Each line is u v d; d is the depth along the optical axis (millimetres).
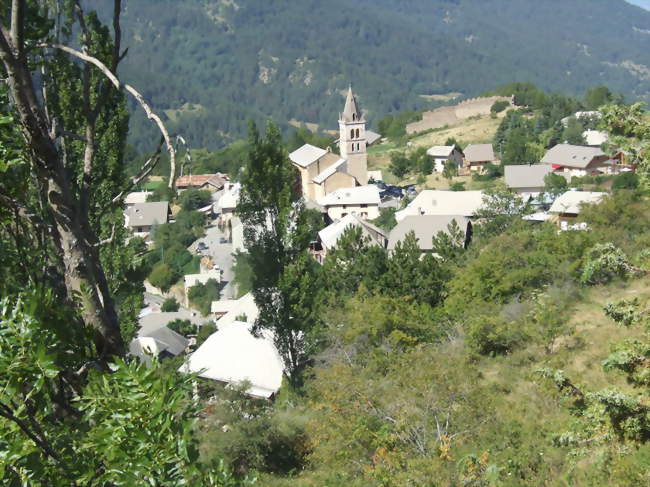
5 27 5363
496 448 14469
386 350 25312
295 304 25625
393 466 14656
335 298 34594
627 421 9102
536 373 10664
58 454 3842
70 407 4617
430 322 29312
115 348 4539
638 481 9469
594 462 9484
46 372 3654
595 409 9328
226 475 3797
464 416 15914
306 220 25812
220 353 31766
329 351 27000
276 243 25516
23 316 3758
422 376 17172
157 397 3629
